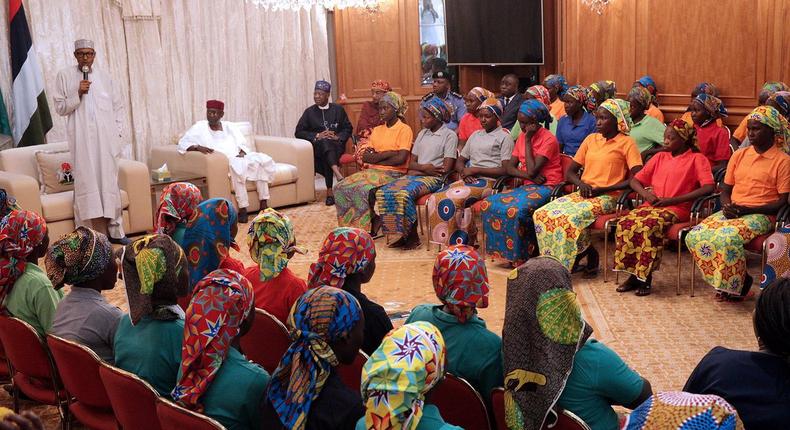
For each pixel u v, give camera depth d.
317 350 2.25
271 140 9.00
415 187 6.85
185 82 9.36
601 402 2.43
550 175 6.34
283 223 3.53
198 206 4.11
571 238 5.72
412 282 6.02
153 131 9.13
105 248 3.27
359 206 7.18
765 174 5.09
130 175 7.61
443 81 8.27
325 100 9.27
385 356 1.95
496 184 6.46
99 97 7.26
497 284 5.89
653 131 6.62
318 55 10.35
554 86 8.07
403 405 1.92
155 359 2.77
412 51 10.32
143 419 2.74
